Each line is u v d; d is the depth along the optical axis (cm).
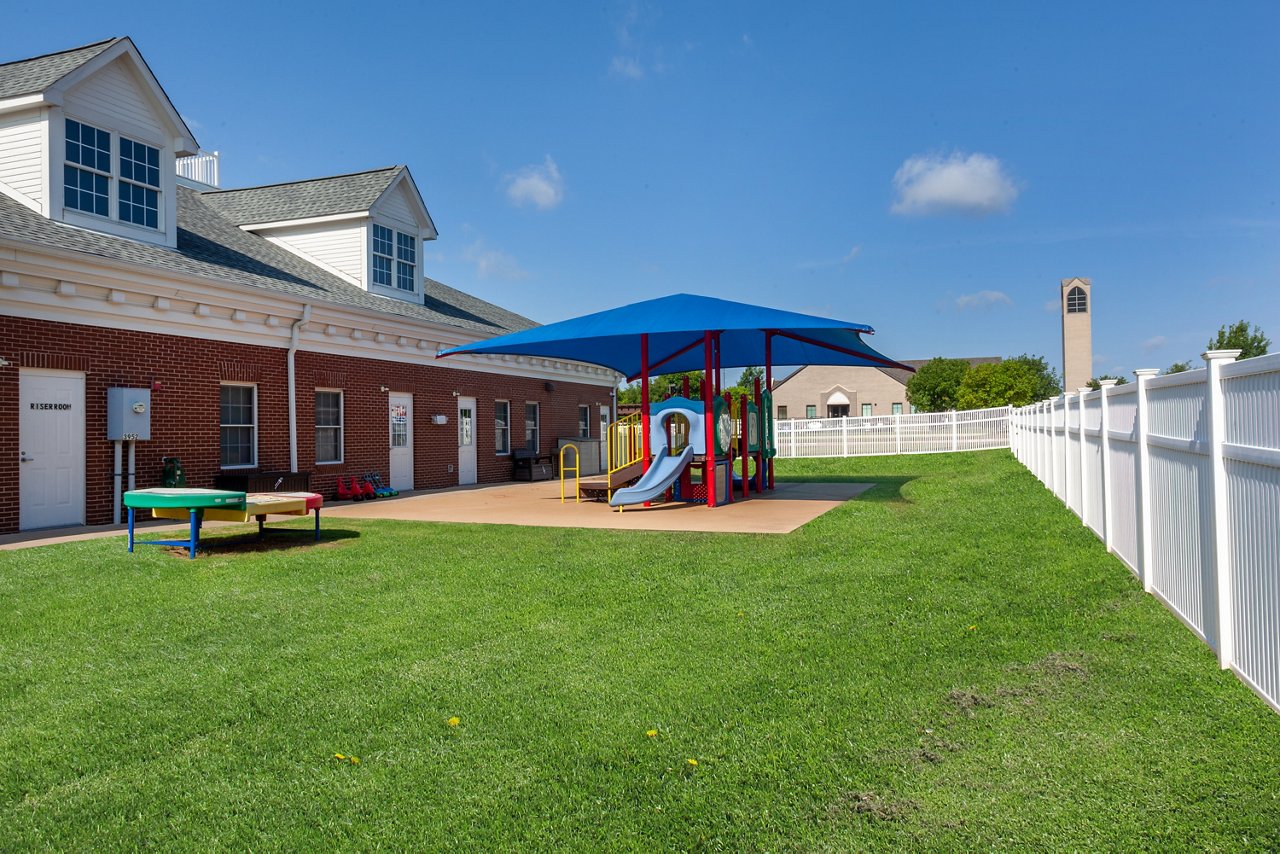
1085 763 362
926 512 1193
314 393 1627
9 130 1287
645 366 1562
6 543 1020
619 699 471
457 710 462
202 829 341
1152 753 365
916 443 2772
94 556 916
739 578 769
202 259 1491
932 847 308
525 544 981
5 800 368
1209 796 326
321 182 2073
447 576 803
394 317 1797
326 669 536
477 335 2111
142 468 1283
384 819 346
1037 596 649
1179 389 552
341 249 1944
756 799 351
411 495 1784
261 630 628
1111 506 796
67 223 1281
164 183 1452
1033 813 326
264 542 1025
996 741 391
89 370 1206
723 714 444
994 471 1852
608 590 733
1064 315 7056
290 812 353
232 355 1443
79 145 1306
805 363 2195
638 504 1495
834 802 346
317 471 1625
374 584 774
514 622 638
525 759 398
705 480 1509
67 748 421
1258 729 379
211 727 445
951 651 527
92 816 352
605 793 362
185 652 576
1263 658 411
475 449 2152
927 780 359
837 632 583
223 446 1445
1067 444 1101
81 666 548
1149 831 306
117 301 1236
